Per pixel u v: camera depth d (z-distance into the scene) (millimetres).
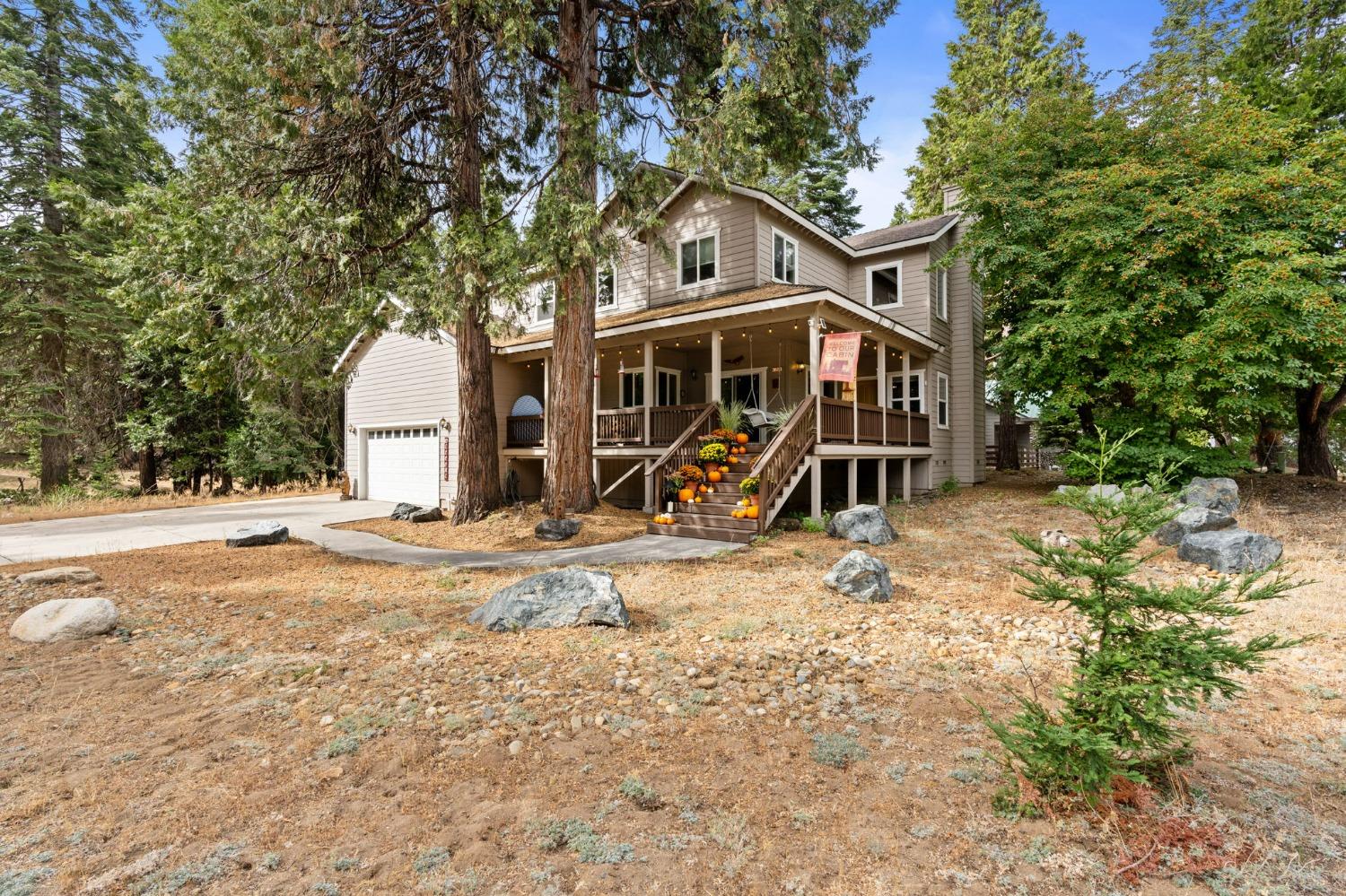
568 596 5445
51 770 3041
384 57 10000
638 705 3791
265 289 8602
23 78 15977
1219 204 9953
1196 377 10594
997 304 15320
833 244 15828
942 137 23312
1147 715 2566
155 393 21031
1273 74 13234
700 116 10992
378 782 2936
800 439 10734
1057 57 21156
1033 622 5473
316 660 4613
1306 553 7684
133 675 4344
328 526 12430
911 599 6250
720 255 14125
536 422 14781
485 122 11578
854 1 10234
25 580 6891
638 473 15031
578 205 9375
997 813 2629
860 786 2883
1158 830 2475
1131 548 2664
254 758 3170
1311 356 10375
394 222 11734
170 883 2232
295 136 9688
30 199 16828
